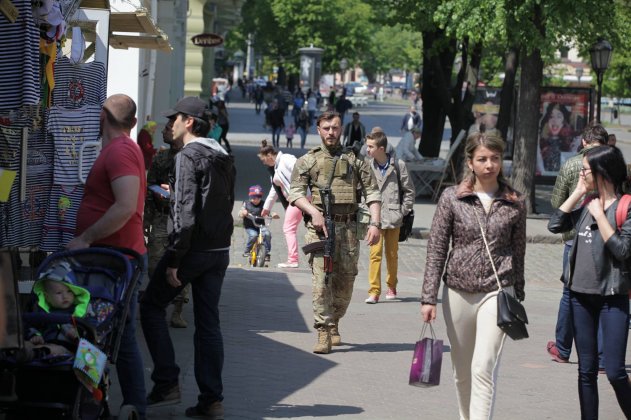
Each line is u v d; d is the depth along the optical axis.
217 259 9.39
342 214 12.56
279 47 107.62
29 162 11.30
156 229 13.45
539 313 16.73
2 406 7.15
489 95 39.16
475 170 8.52
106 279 7.85
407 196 16.45
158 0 29.05
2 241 9.93
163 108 29.30
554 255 25.19
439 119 39.75
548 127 35.06
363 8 106.06
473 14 28.72
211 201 9.23
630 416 9.07
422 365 8.69
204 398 9.45
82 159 11.52
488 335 8.45
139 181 8.47
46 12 9.23
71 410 7.20
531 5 27.91
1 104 8.38
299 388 10.90
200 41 38.88
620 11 34.59
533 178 30.89
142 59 22.27
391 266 16.88
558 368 12.47
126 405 8.05
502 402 10.79
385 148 16.25
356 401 10.48
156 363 9.55
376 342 13.48
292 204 12.52
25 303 8.09
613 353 8.96
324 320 12.58
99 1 12.87
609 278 8.92
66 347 7.37
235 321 14.34
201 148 9.24
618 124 98.56
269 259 21.28
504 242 8.53
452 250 8.66
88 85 11.72
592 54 32.25
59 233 11.48
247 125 72.75
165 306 9.53
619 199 9.02
